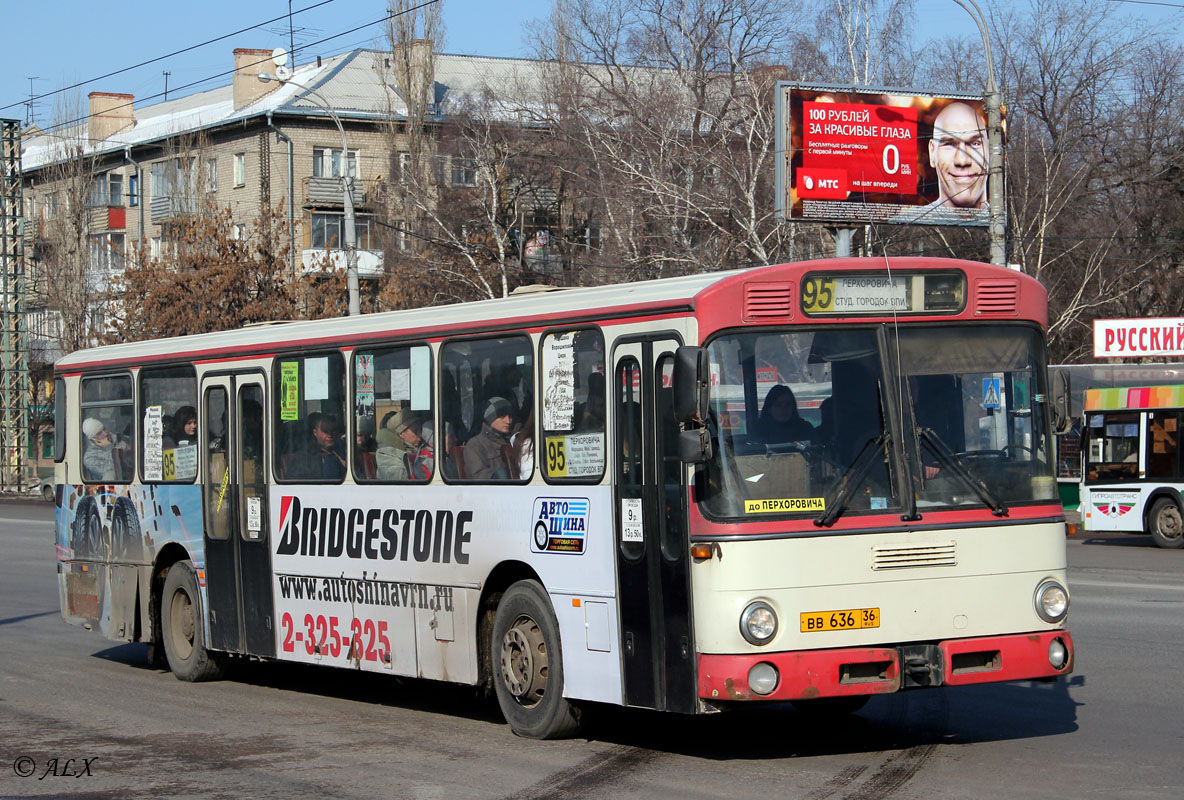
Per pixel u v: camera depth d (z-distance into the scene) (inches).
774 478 299.9
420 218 1798.7
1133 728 344.2
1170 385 1005.8
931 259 317.1
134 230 2477.9
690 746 339.3
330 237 2162.9
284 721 396.2
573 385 342.0
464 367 377.7
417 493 391.2
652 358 317.7
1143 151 1563.7
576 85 1672.0
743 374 303.3
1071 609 585.0
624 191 1451.8
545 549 347.3
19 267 2137.1
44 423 2287.2
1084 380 1213.7
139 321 1784.0
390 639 400.5
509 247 1796.3
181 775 319.9
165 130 2404.0
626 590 323.0
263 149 2183.8
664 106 1517.0
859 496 303.0
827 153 1182.9
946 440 312.0
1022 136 1528.1
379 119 2048.5
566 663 341.4
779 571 295.4
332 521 422.6
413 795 294.0
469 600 371.9
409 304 1758.1
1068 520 455.5
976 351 318.3
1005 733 342.0
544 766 320.5
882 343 311.0
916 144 1205.1
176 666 489.4
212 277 1772.9
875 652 298.5
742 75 1485.0
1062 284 1572.3
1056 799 272.7
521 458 357.7
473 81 2335.1
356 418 415.2
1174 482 997.2
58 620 661.9
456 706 420.2
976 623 307.7
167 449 498.3
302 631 434.6
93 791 304.8
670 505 311.3
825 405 306.3
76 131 2219.5
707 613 297.9
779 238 1314.0
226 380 468.8
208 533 475.5
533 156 1770.4
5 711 417.4
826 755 323.0
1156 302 1584.6
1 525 1416.1
